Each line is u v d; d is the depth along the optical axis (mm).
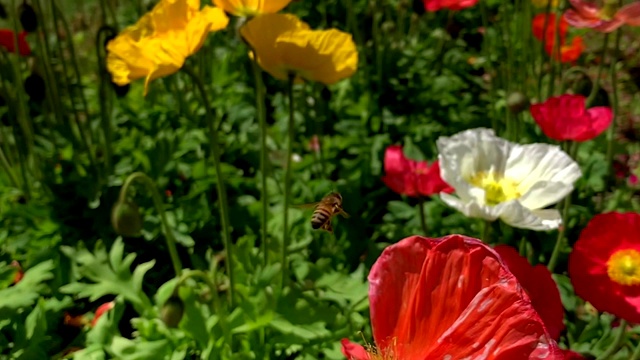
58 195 623
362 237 614
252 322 434
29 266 514
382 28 973
